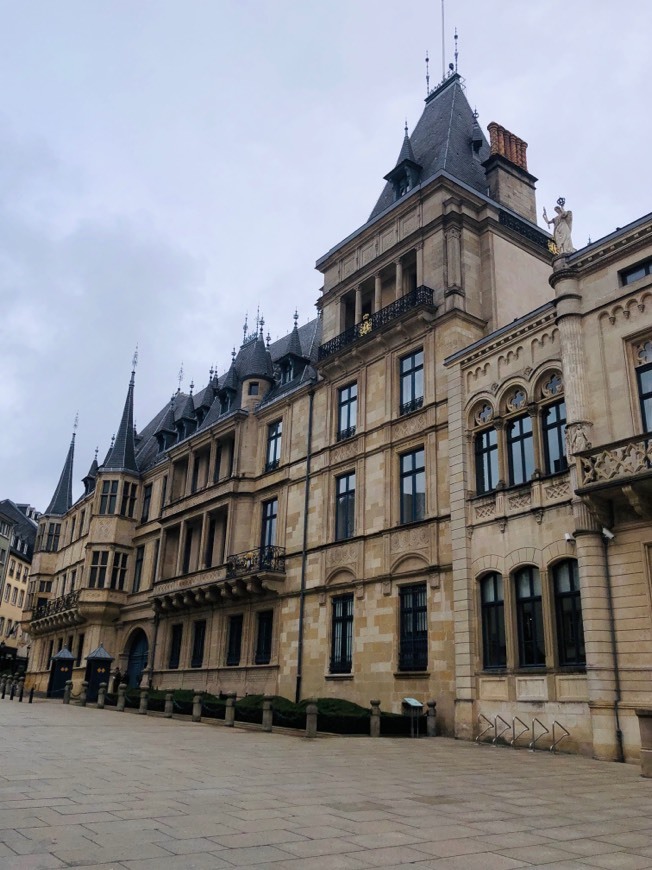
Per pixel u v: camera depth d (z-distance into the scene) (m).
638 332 18.31
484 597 21.64
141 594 43.31
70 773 11.12
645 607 16.48
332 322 32.00
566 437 19.14
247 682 30.92
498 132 31.56
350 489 28.75
